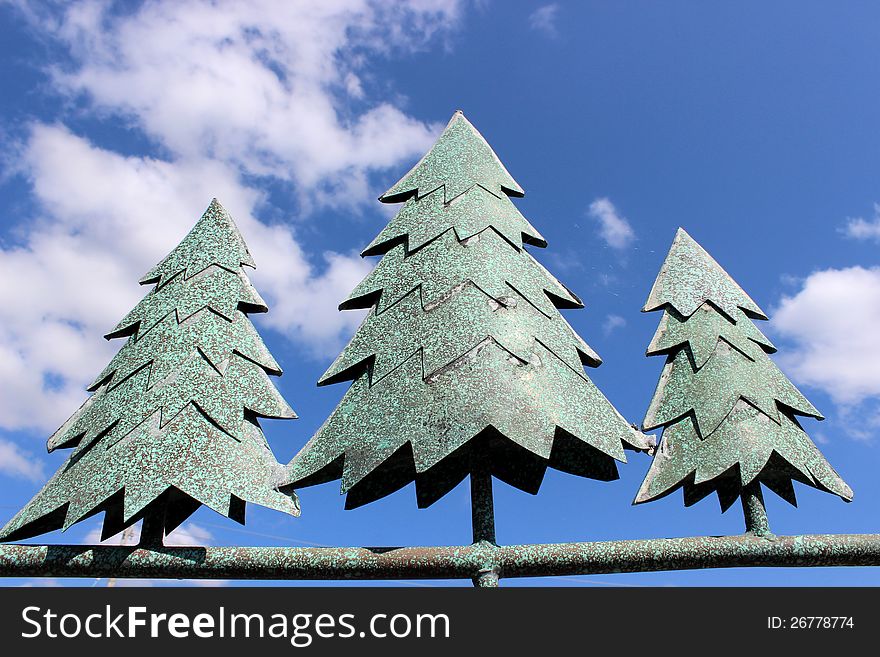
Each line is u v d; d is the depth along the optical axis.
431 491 4.72
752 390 4.70
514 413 4.08
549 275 5.19
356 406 4.45
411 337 4.56
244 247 5.32
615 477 4.68
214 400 4.47
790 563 4.12
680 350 5.07
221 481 4.17
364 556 4.02
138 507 3.98
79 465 4.31
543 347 4.53
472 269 4.80
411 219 5.32
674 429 4.72
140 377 4.57
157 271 5.24
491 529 4.09
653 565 4.07
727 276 5.41
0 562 3.95
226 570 4.02
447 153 5.73
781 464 4.62
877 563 4.16
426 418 4.14
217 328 4.80
